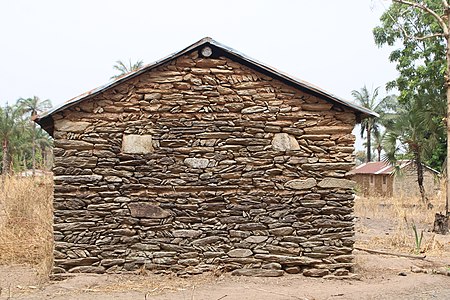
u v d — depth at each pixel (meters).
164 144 8.67
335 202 8.84
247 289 7.82
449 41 17.20
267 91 8.86
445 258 10.94
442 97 26.06
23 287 8.11
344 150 8.91
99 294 7.45
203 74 8.78
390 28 30.02
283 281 8.40
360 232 15.45
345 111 8.94
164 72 8.73
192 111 8.73
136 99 8.66
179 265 8.55
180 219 8.62
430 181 35.09
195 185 8.66
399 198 25.12
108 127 8.58
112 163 8.54
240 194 8.73
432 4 26.92
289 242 8.73
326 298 7.37
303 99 8.91
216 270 8.57
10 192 14.44
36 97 51.69
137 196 8.58
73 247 8.41
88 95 8.38
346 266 8.77
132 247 8.52
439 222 15.80
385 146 27.23
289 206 8.77
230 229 8.69
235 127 8.78
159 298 7.23
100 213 8.48
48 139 51.69
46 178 15.64
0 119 46.59
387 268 9.71
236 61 8.84
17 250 11.03
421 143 26.05
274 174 8.80
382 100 52.50
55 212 8.39
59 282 8.10
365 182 40.47
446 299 7.47
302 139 8.87
